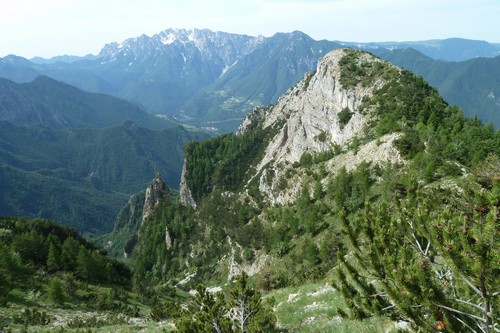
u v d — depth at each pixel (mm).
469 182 42531
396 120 128250
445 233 8953
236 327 19406
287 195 163875
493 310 8523
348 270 14227
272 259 131000
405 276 9891
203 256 195875
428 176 75625
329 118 190250
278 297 36094
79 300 85250
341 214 14023
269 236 144375
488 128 110125
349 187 116188
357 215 13969
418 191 13602
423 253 10578
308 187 145375
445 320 9641
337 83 188750
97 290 102062
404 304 10375
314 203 131500
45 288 88500
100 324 60469
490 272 8094
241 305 20125
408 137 106000
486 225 8148
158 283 197750
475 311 9789
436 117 116625
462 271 8680
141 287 114062
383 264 11336
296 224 132250
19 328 54500
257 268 141125
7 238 130625
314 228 118875
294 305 27375
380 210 13055
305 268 102875
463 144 90750
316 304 25656
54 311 71125
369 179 106188
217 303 19391
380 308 13094
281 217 151000
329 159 157375
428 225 10156
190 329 18031
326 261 94375
